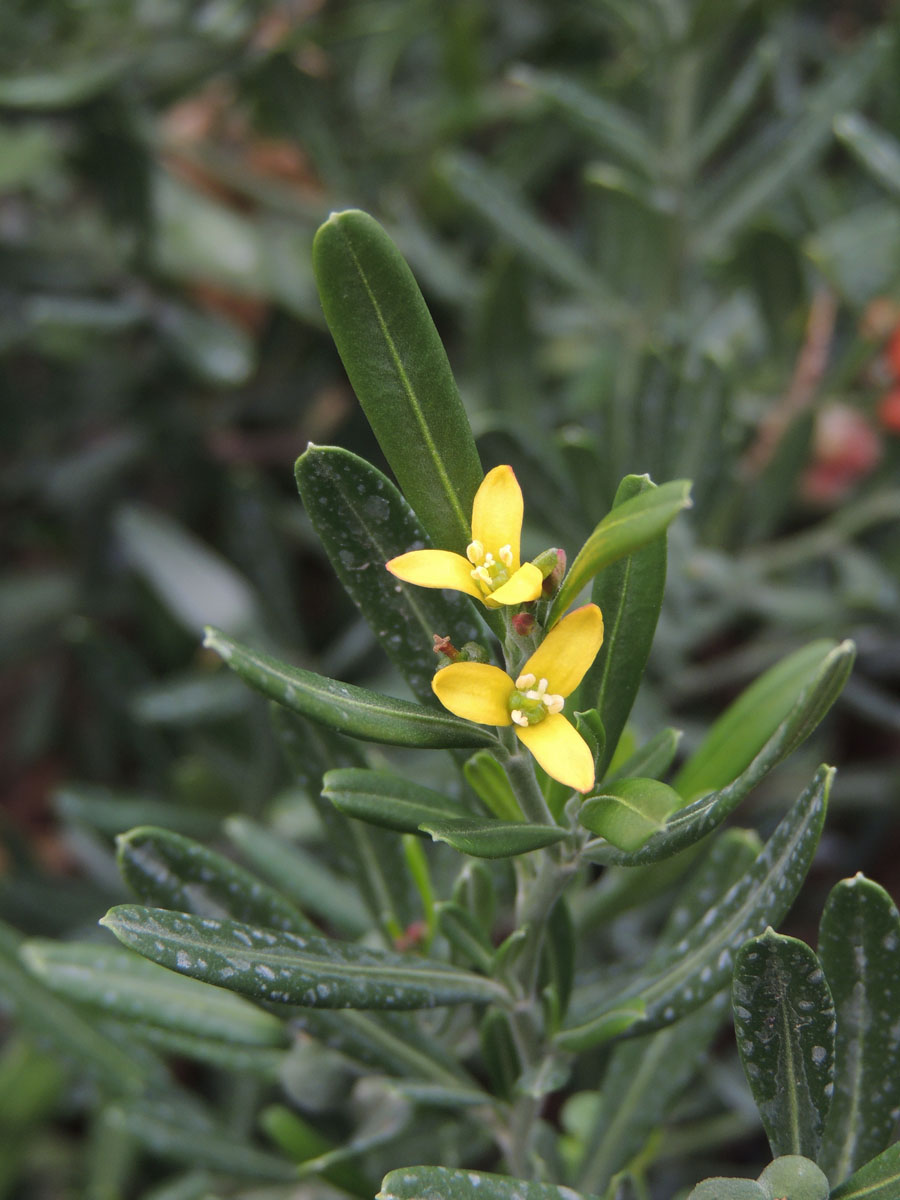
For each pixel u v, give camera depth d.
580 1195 0.13
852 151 0.24
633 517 0.12
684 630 0.25
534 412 0.27
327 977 0.14
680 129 0.26
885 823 0.27
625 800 0.13
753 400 0.28
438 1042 0.16
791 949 0.13
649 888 0.17
